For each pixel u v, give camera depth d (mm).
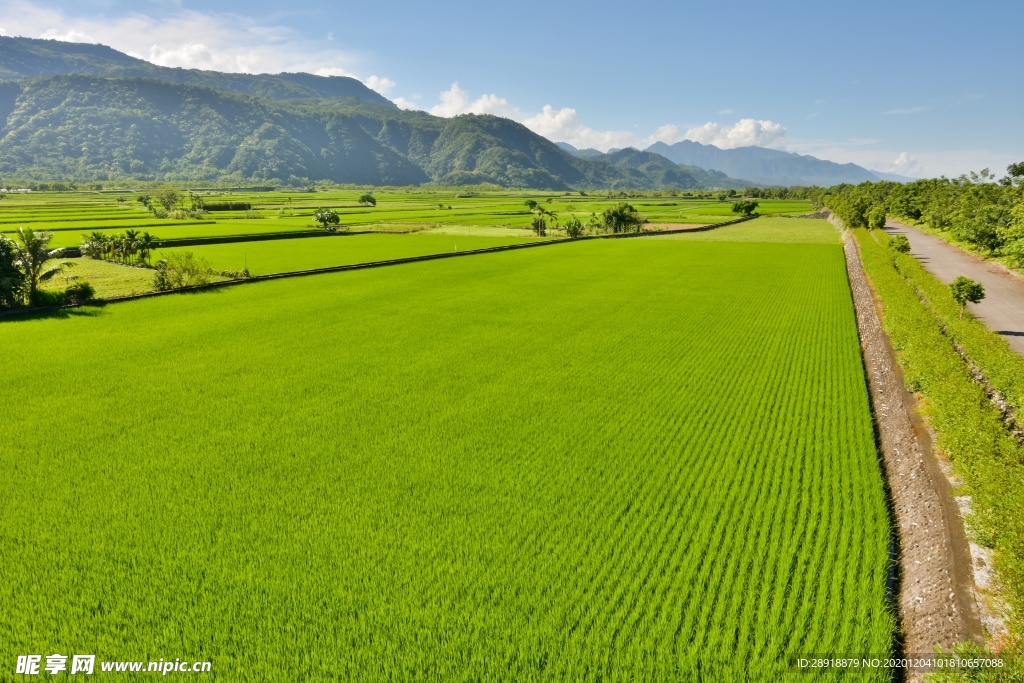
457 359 27703
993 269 52469
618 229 108938
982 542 11633
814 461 17234
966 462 13797
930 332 23656
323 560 12680
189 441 18516
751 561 12641
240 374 25156
